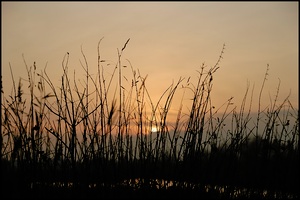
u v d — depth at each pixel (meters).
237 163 3.90
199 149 3.69
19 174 3.12
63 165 3.35
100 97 3.37
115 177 3.46
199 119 3.68
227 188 3.85
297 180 4.23
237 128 3.88
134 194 3.49
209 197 3.72
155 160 3.59
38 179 3.22
